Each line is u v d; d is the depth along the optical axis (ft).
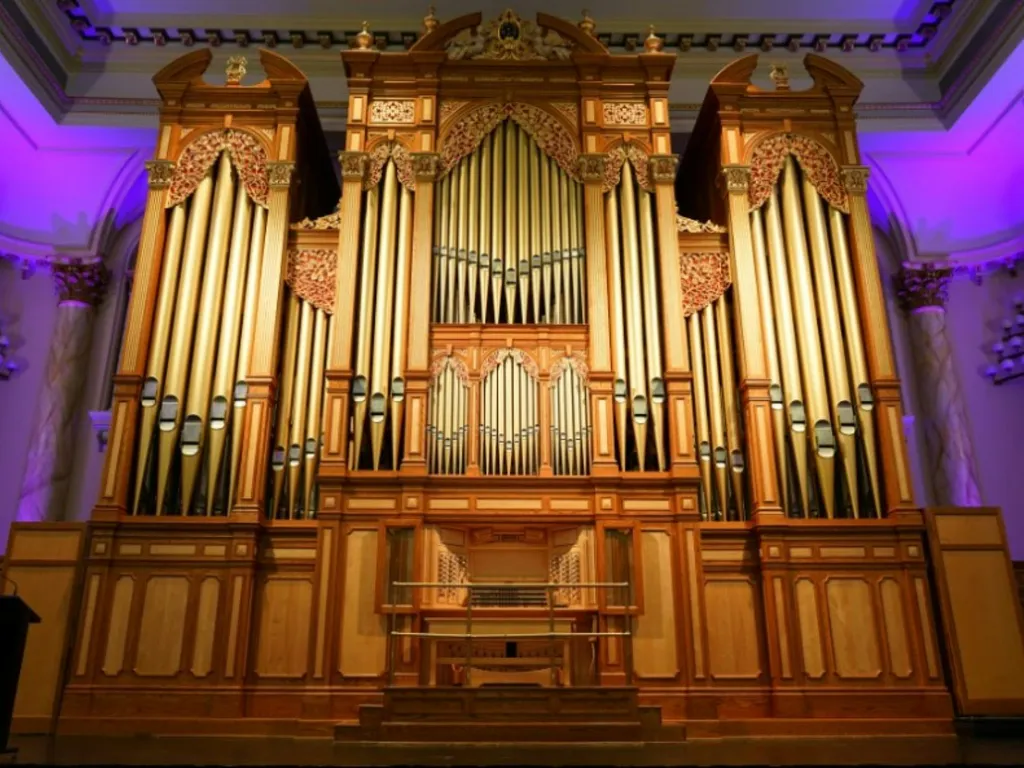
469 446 35.22
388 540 33.71
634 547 33.76
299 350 37.29
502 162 39.52
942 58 47.14
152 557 33.99
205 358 36.50
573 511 34.40
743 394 36.81
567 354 36.60
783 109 40.78
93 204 48.11
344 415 35.14
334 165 48.96
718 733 31.91
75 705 32.19
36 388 46.21
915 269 48.80
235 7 46.39
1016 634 33.55
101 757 24.67
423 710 28.04
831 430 36.29
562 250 38.14
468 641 29.25
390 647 29.91
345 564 33.60
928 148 48.24
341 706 32.14
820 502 35.55
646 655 33.06
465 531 35.42
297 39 47.91
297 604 34.24
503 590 34.42
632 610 32.48
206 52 40.52
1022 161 46.93
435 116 39.81
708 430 36.73
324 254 38.52
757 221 39.09
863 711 32.71
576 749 26.58
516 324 36.91
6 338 46.19
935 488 45.83
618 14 47.29
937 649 33.53
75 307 46.93
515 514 34.22
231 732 31.63
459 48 40.78
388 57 40.04
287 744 28.30
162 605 33.50
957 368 47.78
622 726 27.89
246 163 39.42
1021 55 41.29
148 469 35.24
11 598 24.38
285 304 38.09
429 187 38.55
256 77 48.32
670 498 34.76
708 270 38.83
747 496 36.32
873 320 37.58
